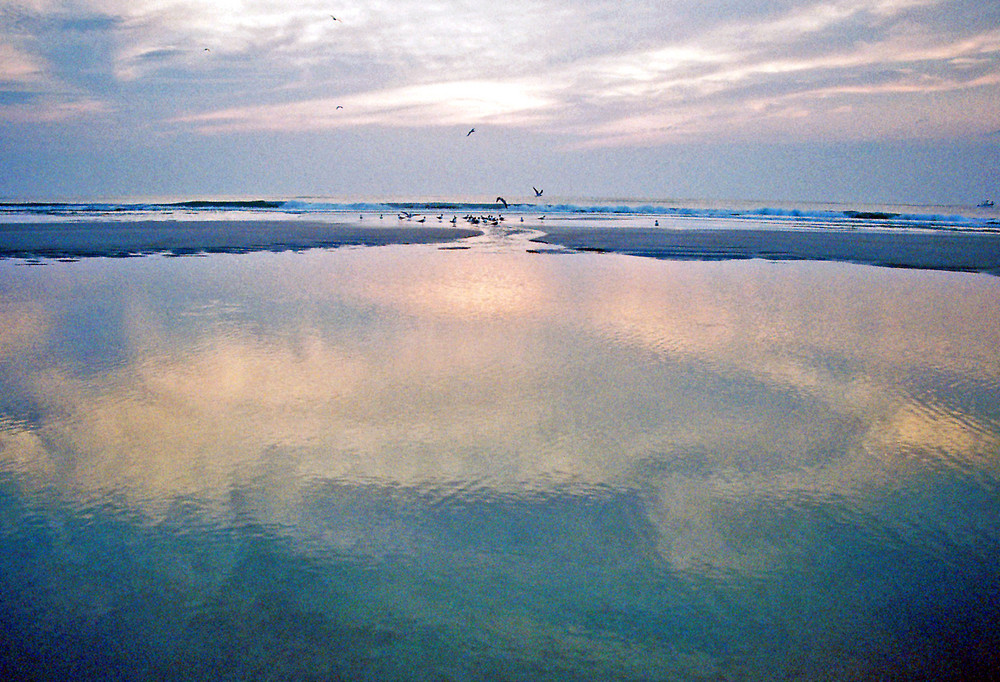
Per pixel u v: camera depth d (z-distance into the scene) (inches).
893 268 765.9
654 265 770.8
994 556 162.4
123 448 217.9
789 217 2454.5
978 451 222.5
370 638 132.9
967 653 130.7
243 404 258.4
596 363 320.2
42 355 333.1
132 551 161.5
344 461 207.6
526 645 131.4
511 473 200.1
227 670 124.6
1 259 799.1
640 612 141.2
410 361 321.1
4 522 174.2
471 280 619.8
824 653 130.3
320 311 452.4
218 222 1644.9
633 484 194.4
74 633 134.4
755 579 152.6
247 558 158.4
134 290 551.2
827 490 193.6
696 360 329.4
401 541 165.3
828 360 334.3
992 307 499.5
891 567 157.5
